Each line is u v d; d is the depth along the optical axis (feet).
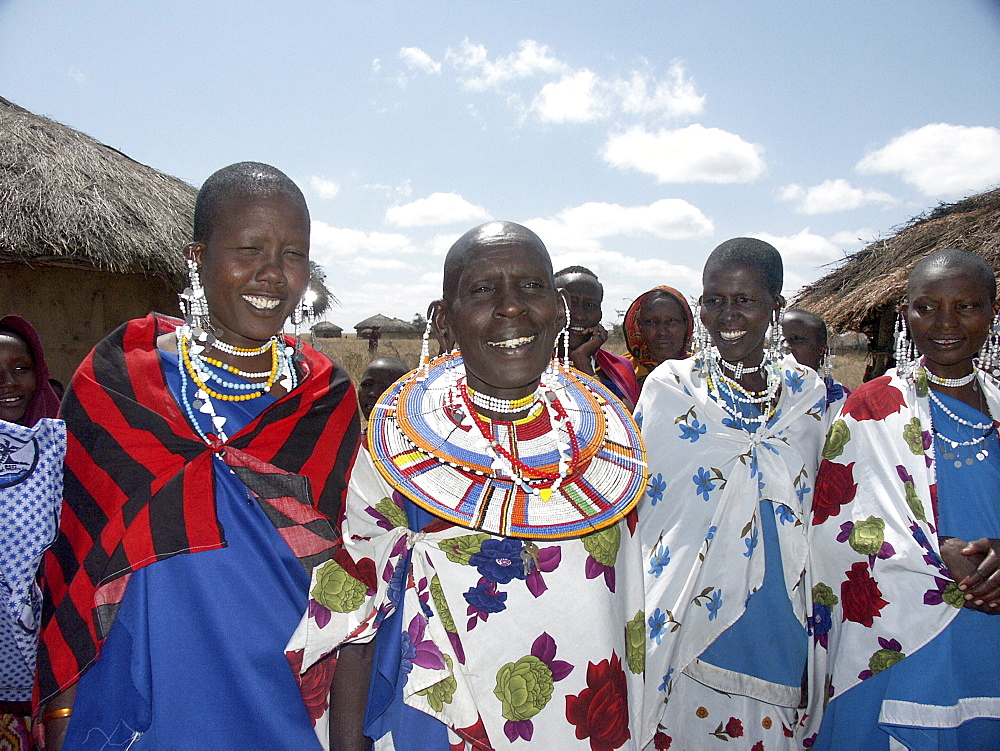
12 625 8.20
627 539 7.10
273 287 6.66
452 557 6.33
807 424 10.51
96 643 6.17
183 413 6.75
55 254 23.41
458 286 6.29
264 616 6.55
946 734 8.63
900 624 8.90
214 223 6.60
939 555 8.75
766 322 9.92
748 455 10.03
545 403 7.00
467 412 6.73
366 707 6.46
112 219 24.57
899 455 9.25
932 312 8.80
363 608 6.45
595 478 6.77
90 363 6.79
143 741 6.30
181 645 6.31
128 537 6.31
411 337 155.74
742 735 10.11
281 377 7.34
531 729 6.31
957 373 9.29
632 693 7.08
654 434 10.49
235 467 6.77
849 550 9.44
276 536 6.79
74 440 6.61
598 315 14.71
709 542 9.93
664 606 9.74
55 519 7.68
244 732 6.38
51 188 23.98
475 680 6.27
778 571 10.03
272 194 6.63
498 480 6.45
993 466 8.92
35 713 6.38
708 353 10.59
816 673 10.21
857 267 36.32
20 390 10.10
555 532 6.24
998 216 31.78
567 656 6.35
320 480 7.15
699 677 10.06
